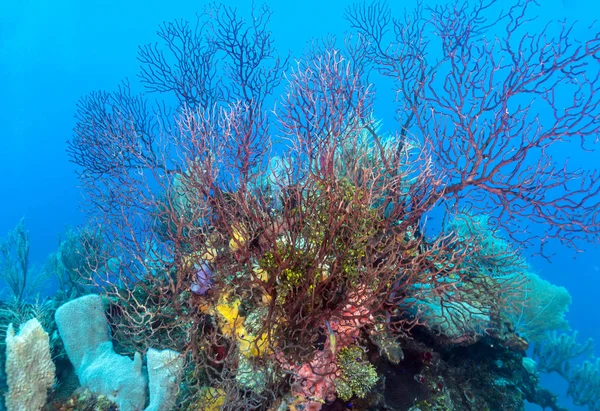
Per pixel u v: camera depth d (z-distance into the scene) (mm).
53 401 3420
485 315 4109
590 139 35250
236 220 3176
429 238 4238
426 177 3605
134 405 3420
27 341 3199
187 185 3760
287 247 2986
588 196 3783
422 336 4016
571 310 35969
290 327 2912
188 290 3584
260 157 4086
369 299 2914
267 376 2994
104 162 7191
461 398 4445
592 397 9969
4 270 8117
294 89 4258
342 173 4277
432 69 5863
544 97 4137
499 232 5395
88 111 7922
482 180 4102
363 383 3061
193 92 9344
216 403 3234
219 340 3395
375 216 3320
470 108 4074
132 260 3738
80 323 3773
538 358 10758
